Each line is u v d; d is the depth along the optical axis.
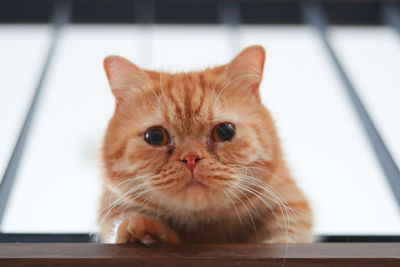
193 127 0.50
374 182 0.65
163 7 0.90
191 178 0.48
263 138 0.52
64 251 0.44
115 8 0.89
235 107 0.52
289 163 0.56
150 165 0.49
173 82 0.53
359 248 0.45
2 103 0.71
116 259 0.43
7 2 0.88
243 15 0.92
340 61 0.76
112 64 0.54
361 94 0.74
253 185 0.50
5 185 0.59
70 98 0.71
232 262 0.43
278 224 0.52
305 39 0.88
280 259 0.43
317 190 0.65
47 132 0.67
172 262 0.43
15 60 0.75
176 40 0.88
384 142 0.66
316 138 0.69
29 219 0.62
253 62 0.54
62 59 0.77
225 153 0.49
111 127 0.53
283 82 0.76
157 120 0.50
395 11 0.89
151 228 0.46
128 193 0.50
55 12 0.87
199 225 0.51
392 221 0.62
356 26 0.91
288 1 0.91
